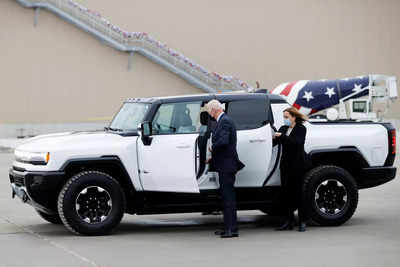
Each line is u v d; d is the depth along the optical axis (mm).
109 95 44906
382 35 49969
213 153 11336
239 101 12102
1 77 42969
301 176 11750
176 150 11594
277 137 11805
